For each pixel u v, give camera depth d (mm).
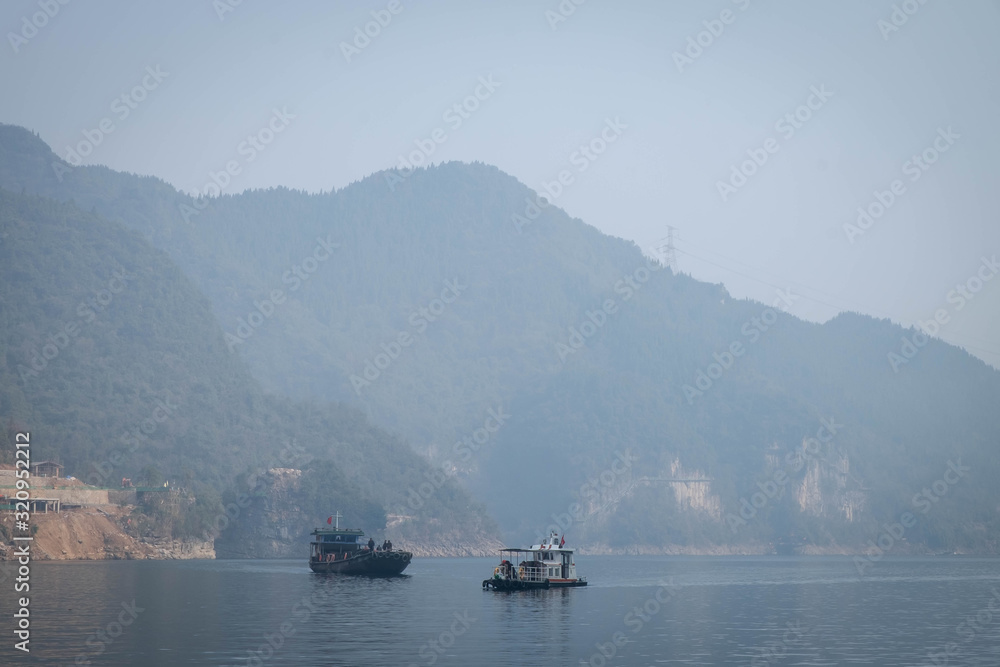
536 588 190125
